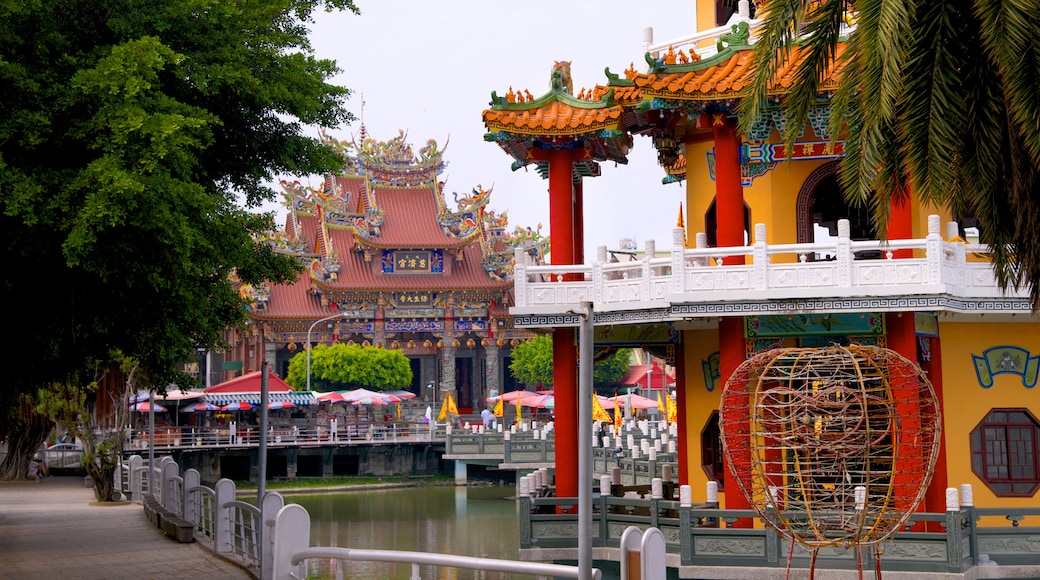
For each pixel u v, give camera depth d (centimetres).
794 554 2714
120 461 5634
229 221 2736
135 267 2397
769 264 2858
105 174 2167
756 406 2350
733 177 3055
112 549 3300
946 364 3088
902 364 2391
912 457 2389
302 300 14450
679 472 3422
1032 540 2709
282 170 3142
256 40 2814
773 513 2564
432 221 14975
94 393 5712
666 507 2941
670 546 2903
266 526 2456
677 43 3516
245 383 9781
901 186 1928
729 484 2933
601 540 3094
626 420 9150
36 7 2278
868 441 2192
